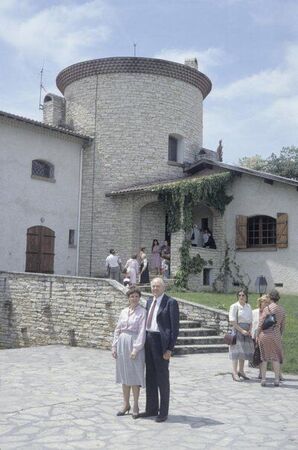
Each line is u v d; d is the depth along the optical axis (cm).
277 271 2114
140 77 2481
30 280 1705
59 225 2319
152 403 698
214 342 1339
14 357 1217
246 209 2230
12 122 2136
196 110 2659
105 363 1135
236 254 2247
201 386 897
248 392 856
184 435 611
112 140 2448
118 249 2348
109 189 2412
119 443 577
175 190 2180
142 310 710
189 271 2152
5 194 2105
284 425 659
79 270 2397
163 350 680
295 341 1229
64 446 562
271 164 4441
